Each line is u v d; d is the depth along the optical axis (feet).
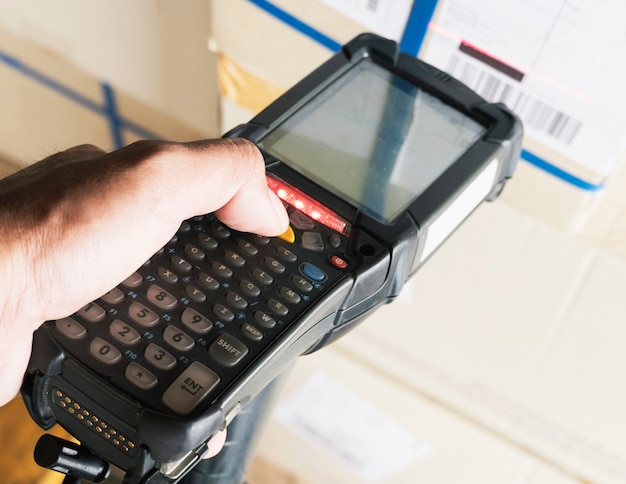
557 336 2.10
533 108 1.70
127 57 2.22
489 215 1.92
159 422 1.17
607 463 2.34
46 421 1.34
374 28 1.76
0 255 1.31
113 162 1.37
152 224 1.36
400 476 2.99
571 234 1.85
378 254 1.43
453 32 1.68
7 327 1.39
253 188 1.42
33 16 2.26
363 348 2.54
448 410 2.53
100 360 1.25
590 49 1.54
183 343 1.28
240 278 1.38
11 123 2.71
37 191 1.36
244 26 1.87
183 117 2.32
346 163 1.60
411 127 1.64
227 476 1.72
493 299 2.11
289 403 2.96
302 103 1.66
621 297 1.91
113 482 2.19
